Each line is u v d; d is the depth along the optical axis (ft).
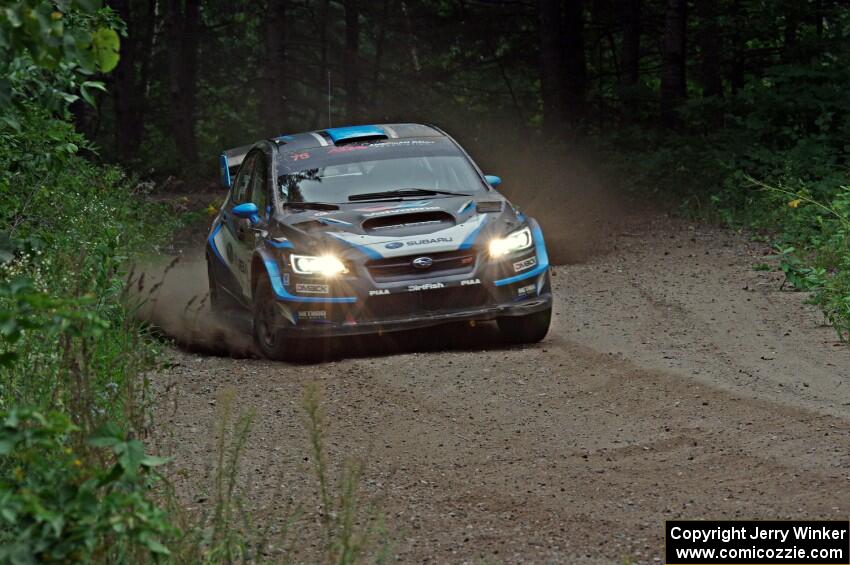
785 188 95.45
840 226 79.51
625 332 57.98
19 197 54.60
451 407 44.34
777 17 129.70
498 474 35.96
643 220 108.58
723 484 33.76
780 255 78.33
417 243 54.75
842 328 55.31
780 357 50.70
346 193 59.82
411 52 249.75
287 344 54.29
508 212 58.13
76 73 42.14
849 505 31.35
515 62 216.13
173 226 101.14
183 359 55.11
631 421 41.32
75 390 28.84
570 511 32.22
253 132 264.93
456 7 218.59
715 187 115.24
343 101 270.87
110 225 65.92
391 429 41.70
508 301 55.31
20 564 19.45
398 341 58.54
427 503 33.37
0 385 32.30
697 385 45.70
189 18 237.86
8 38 22.58
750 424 39.88
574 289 71.97
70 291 40.60
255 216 60.49
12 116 39.58
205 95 279.49
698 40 165.17
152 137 257.75
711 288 69.77
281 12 203.41
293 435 41.27
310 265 54.08
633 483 34.40
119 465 21.08
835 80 119.65
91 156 130.62
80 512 20.25
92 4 23.36
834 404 42.06
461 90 242.58
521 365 50.85
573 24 174.19
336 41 262.06
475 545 29.91
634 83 169.27
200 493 34.37
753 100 119.44
